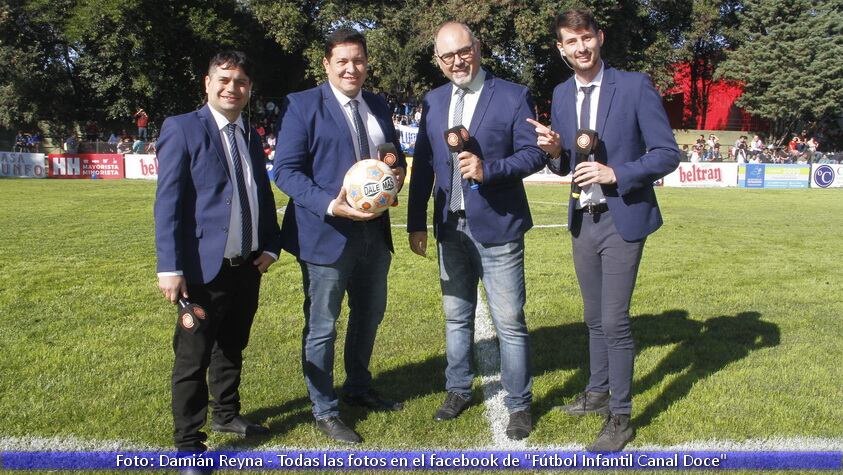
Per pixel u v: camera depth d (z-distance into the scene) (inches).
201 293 133.0
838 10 1496.1
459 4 1235.9
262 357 190.5
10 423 145.6
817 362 187.0
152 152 1125.1
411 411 156.6
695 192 870.4
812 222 526.3
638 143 143.2
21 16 1312.7
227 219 132.1
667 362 187.9
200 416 131.0
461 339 155.7
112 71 1282.0
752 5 1520.7
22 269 302.5
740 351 196.7
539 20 1218.0
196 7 1236.5
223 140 134.3
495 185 141.9
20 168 987.3
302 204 133.9
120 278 286.4
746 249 383.6
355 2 1300.4
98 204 585.9
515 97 142.7
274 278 287.7
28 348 193.9
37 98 1322.6
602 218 142.4
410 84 1310.3
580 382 174.2
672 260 345.1
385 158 137.7
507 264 143.8
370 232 146.2
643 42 1455.5
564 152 149.9
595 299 151.5
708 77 1765.5
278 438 142.8
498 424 150.3
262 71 1406.3
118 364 181.9
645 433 144.0
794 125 1537.9
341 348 199.2
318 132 139.1
